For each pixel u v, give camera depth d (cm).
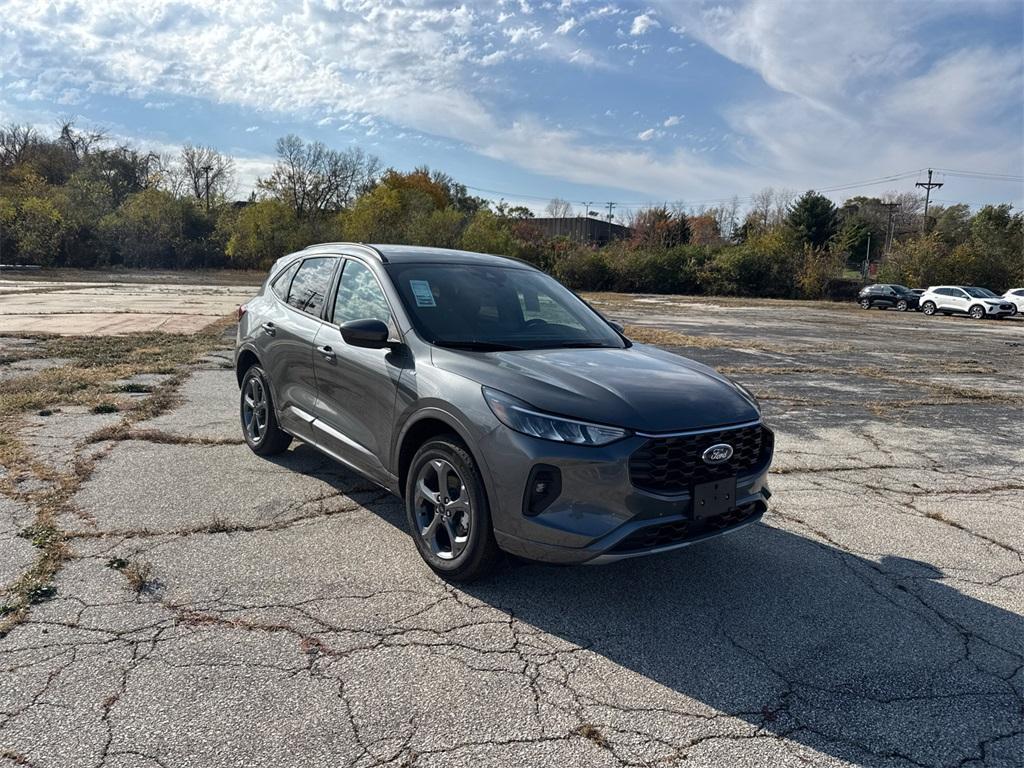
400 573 373
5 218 4866
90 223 5275
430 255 488
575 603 352
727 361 1396
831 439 744
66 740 235
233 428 655
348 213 5675
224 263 5759
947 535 472
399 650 301
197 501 463
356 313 456
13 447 564
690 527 338
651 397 343
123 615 318
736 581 387
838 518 498
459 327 416
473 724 254
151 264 5503
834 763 243
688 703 273
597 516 317
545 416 326
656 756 242
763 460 373
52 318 1578
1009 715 274
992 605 370
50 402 729
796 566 411
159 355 1072
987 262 5134
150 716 249
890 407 945
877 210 9169
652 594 366
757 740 253
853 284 5262
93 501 455
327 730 246
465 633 318
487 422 337
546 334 439
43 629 304
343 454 448
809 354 1585
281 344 518
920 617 353
